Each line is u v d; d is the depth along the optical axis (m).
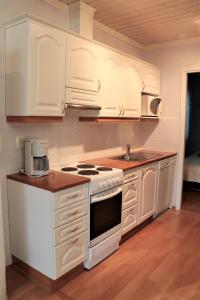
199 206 4.09
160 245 2.80
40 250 2.03
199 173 4.62
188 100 6.05
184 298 1.98
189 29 3.25
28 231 2.11
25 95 1.98
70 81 2.30
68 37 2.24
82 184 2.12
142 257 2.55
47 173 2.30
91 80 2.54
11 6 2.15
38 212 1.99
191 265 2.42
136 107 3.33
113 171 2.48
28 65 1.93
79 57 2.37
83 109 2.44
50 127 2.60
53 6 2.50
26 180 2.09
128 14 2.80
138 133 4.18
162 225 3.34
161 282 2.17
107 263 2.43
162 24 3.09
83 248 2.20
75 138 2.92
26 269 2.22
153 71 3.69
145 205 3.17
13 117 2.12
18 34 1.97
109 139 3.48
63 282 2.12
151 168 3.22
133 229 3.04
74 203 2.06
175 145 3.92
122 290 2.06
